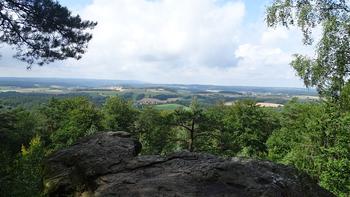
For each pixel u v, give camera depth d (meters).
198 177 6.16
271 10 17.25
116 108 62.75
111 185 6.37
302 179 6.27
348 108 18.14
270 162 6.63
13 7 17.89
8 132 16.78
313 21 16.45
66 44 19.59
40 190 7.11
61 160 7.64
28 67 19.56
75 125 52.91
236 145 44.34
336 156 24.70
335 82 16.62
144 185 6.13
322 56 16.36
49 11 18.08
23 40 18.81
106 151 7.54
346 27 15.62
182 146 42.69
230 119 52.16
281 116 50.03
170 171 6.55
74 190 6.91
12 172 6.83
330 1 16.33
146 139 48.19
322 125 25.20
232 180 5.98
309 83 17.19
